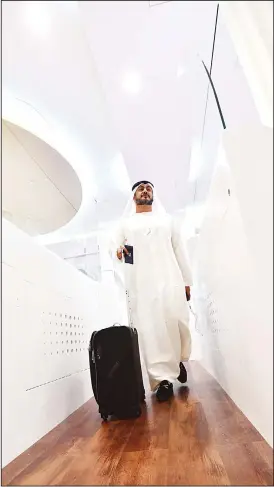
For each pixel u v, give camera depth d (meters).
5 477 1.07
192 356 4.05
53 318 1.87
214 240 1.68
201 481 0.88
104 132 2.55
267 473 0.86
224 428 1.28
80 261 3.97
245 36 0.71
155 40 1.36
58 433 1.55
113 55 1.54
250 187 0.86
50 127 2.47
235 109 0.96
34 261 1.71
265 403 1.00
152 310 2.20
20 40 1.46
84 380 2.30
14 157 2.66
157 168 3.05
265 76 0.69
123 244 2.43
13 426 1.26
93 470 1.06
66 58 1.63
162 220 2.44
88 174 3.15
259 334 0.98
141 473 0.98
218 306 1.81
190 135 2.33
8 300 1.38
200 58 1.33
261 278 0.88
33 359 1.53
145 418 1.64
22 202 2.96
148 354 2.13
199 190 3.13
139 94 1.96
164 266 2.31
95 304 2.90
